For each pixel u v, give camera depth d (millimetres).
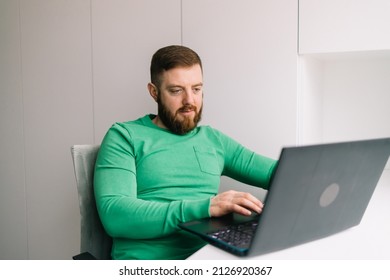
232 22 1479
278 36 1415
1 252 2010
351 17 1313
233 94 1500
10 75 1899
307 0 1364
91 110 1742
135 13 1627
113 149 1134
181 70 1184
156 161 1166
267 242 689
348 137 1691
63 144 1814
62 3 1752
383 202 1134
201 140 1289
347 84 1668
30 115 1872
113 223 989
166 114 1228
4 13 1880
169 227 922
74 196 1821
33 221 1922
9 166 1951
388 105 1612
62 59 1775
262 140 1474
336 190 755
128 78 1664
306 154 648
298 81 1412
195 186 1192
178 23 1561
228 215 936
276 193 644
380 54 1438
